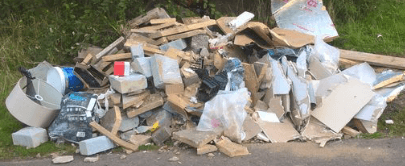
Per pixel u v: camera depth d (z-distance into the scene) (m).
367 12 8.45
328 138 5.30
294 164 4.78
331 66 6.34
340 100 5.58
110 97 5.57
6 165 4.98
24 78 5.85
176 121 5.58
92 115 5.32
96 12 7.33
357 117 5.49
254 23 6.43
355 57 6.88
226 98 5.32
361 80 6.05
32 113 5.42
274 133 5.31
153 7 7.94
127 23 7.28
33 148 5.25
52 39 7.21
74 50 7.14
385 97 5.82
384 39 7.82
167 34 6.51
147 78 5.65
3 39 7.51
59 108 5.59
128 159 4.98
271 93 5.65
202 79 5.82
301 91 5.55
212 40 6.60
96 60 6.37
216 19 7.92
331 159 4.87
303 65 6.01
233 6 8.48
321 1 7.66
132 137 5.34
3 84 6.63
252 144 5.21
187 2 8.18
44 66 6.21
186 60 6.07
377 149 5.06
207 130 5.23
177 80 5.57
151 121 5.55
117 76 5.56
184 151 5.09
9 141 5.43
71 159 4.98
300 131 5.45
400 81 6.09
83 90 6.26
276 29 6.95
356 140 5.30
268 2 8.32
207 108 5.30
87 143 5.02
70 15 7.38
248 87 5.80
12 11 7.91
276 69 5.73
